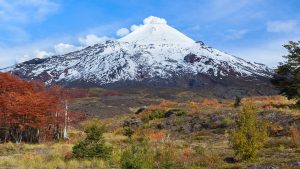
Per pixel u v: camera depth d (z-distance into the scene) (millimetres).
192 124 47031
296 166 18875
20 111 52812
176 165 22672
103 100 154375
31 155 30750
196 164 22750
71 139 50812
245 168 20000
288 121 37906
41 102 54688
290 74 49219
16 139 54219
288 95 49250
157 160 23781
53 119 56562
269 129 35438
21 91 60344
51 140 56156
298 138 27516
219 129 41938
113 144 37406
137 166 20422
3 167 25953
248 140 22812
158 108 62250
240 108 49688
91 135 29344
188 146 31844
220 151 26719
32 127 55594
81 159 28188
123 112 127562
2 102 52906
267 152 24016
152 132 46688
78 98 153375
